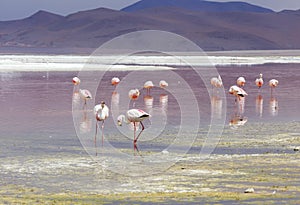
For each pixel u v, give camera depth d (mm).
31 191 42656
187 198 40688
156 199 40469
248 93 120688
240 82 130500
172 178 46750
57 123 75688
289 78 164250
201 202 39625
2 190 42875
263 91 125812
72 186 44250
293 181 45375
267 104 99875
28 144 61219
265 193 41812
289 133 68875
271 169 49531
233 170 49312
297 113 87625
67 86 128375
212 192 42281
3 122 76625
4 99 102875
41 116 82062
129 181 45875
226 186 44062
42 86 127750
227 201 39781
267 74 181500
